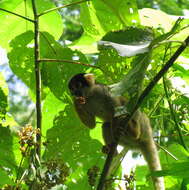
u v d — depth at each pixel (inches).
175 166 231.3
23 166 279.7
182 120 301.0
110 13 324.2
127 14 321.4
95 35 339.3
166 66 248.2
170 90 298.4
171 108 272.5
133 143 327.9
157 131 366.3
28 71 315.3
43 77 310.0
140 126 323.9
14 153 286.8
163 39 259.6
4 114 303.7
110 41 264.2
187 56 303.1
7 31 331.3
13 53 313.4
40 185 240.4
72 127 312.5
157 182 293.0
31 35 311.6
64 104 325.4
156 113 326.3
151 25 326.3
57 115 320.8
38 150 255.3
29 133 246.8
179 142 315.3
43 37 307.0
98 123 348.5
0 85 308.5
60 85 310.2
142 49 233.9
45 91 332.2
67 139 310.2
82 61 308.2
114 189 278.8
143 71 244.1
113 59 292.4
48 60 277.0
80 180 304.7
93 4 322.0
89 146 311.1
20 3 321.4
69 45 347.3
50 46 307.6
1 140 287.4
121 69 293.3
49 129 311.0
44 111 324.2
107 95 334.6
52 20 327.9
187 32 307.0
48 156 305.3
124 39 264.2
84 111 318.7
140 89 247.6
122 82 239.8
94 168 263.9
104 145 321.1
